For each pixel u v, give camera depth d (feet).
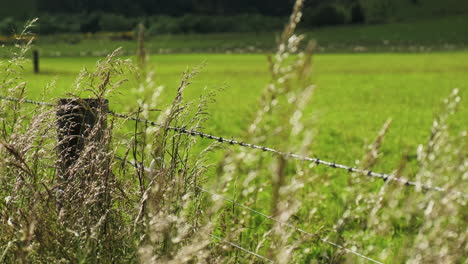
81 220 12.67
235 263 12.76
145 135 13.00
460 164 8.34
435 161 8.51
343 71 188.65
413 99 102.27
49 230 12.31
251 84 130.93
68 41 392.88
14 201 12.99
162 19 603.67
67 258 11.98
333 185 29.25
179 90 12.84
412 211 8.68
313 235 10.52
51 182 14.58
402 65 222.48
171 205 11.55
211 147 13.35
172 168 12.90
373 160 9.37
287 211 8.81
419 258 8.29
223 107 83.87
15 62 15.44
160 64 219.61
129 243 12.21
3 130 14.83
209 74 162.50
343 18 588.09
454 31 521.65
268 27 580.30
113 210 13.28
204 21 586.04
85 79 14.90
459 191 8.20
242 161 9.74
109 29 552.41
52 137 14.92
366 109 86.33
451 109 8.59
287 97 7.46
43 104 15.35
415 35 509.35
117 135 13.79
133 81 12.19
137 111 13.11
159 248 11.16
